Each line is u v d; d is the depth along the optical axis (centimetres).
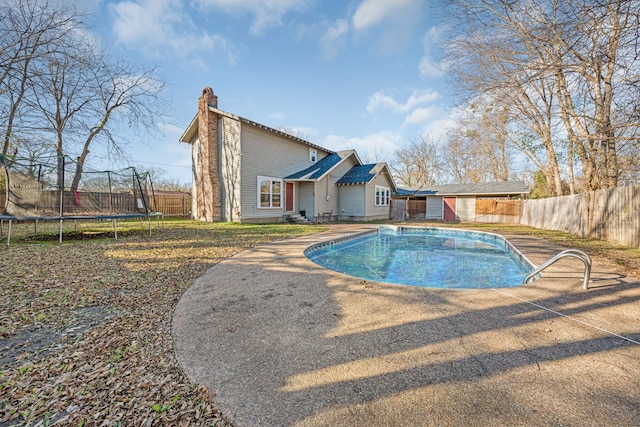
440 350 254
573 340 271
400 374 220
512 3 667
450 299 384
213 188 1485
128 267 556
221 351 258
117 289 432
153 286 446
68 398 200
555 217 1289
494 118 1638
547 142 1554
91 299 391
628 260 608
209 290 427
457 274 676
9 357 254
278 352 255
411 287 438
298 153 1788
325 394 198
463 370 224
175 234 1031
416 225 1608
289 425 171
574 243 856
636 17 478
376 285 448
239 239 920
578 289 423
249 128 1456
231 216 1472
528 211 1652
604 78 721
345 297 393
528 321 314
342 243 1022
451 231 1388
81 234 1005
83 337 290
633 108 645
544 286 438
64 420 180
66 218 821
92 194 1006
